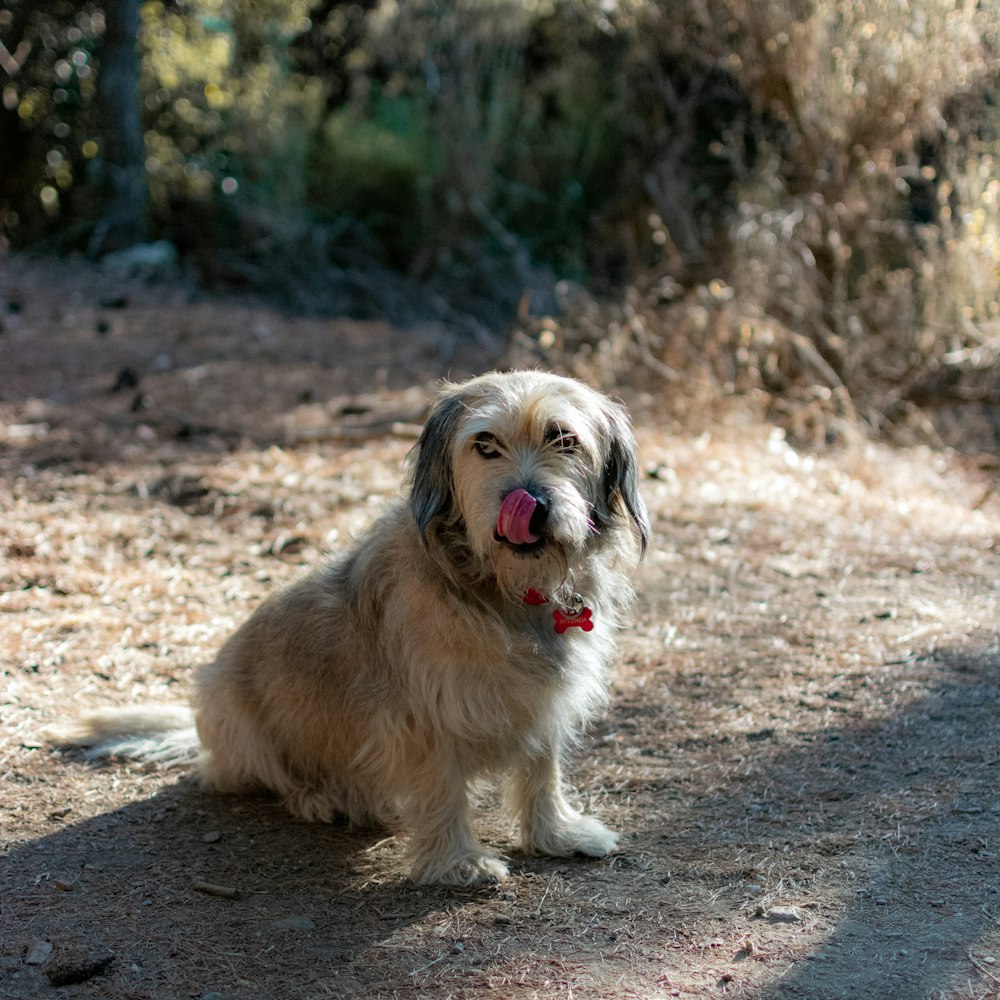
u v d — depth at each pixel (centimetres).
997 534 733
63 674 519
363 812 420
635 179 1468
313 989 308
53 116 1605
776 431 912
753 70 1038
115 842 396
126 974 316
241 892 363
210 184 1591
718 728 480
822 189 1025
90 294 1332
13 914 345
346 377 1085
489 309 1442
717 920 335
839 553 692
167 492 754
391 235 1658
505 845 405
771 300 1009
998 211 1025
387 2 1670
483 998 302
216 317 1289
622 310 1062
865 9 978
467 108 1602
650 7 1164
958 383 1038
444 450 364
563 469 351
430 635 362
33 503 716
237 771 436
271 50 1627
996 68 1002
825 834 384
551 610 375
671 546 700
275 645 416
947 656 535
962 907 332
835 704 494
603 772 448
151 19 1628
